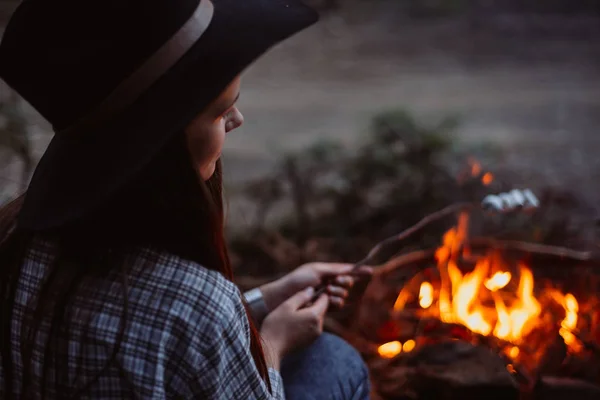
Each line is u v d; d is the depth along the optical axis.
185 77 1.08
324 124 5.06
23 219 1.12
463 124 4.94
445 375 1.95
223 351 1.13
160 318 1.10
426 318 2.32
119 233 1.12
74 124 1.11
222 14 1.16
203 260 1.16
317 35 7.18
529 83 5.80
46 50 1.07
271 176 3.79
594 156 4.33
